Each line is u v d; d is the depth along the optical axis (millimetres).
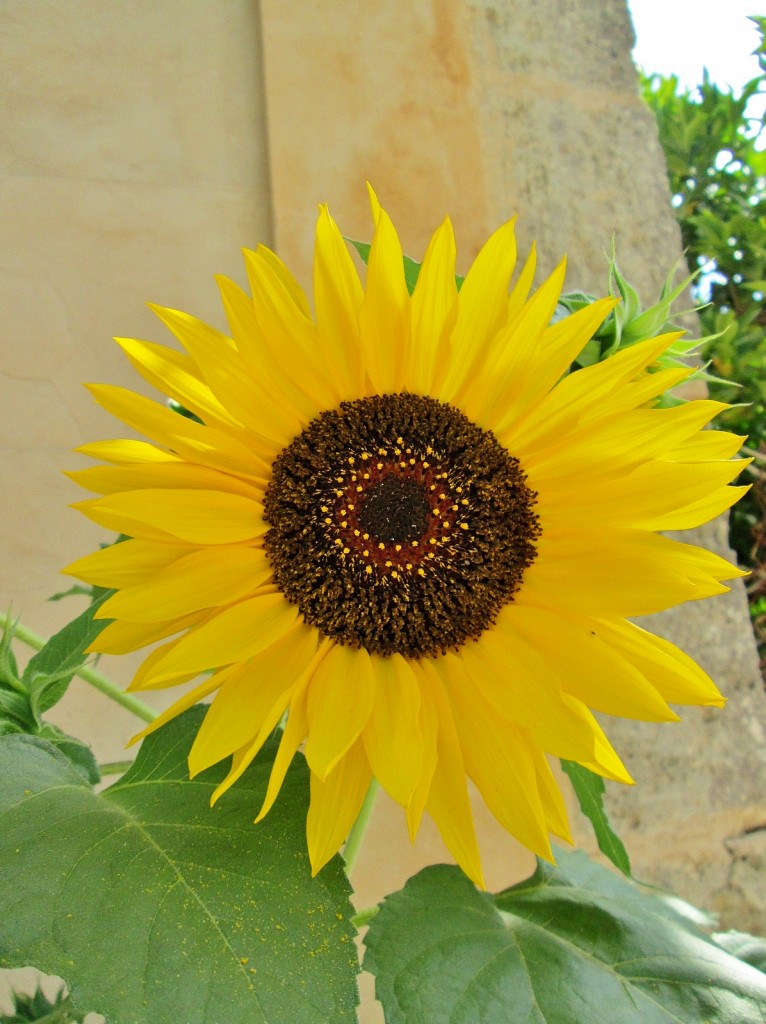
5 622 320
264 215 588
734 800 603
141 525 289
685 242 894
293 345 307
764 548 801
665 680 300
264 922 251
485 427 328
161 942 243
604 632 306
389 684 299
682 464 301
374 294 309
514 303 318
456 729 301
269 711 276
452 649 312
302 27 592
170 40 585
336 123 589
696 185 899
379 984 285
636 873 574
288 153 579
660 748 598
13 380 534
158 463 300
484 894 323
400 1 616
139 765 299
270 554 311
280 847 267
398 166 598
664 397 359
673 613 619
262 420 310
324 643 305
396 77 606
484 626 312
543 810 290
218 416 307
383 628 307
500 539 317
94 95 567
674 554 301
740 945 368
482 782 291
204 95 588
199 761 264
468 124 620
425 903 307
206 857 263
